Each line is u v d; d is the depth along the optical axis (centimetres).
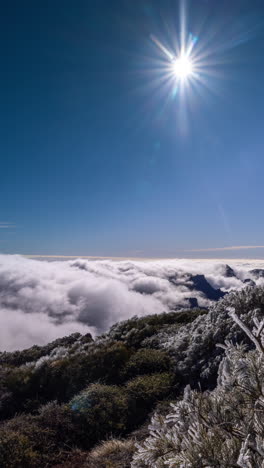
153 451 245
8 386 978
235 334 732
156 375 839
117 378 897
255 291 850
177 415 241
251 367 221
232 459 203
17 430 668
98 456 571
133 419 705
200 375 738
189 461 209
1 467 546
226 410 228
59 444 637
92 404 739
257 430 206
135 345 1127
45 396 914
